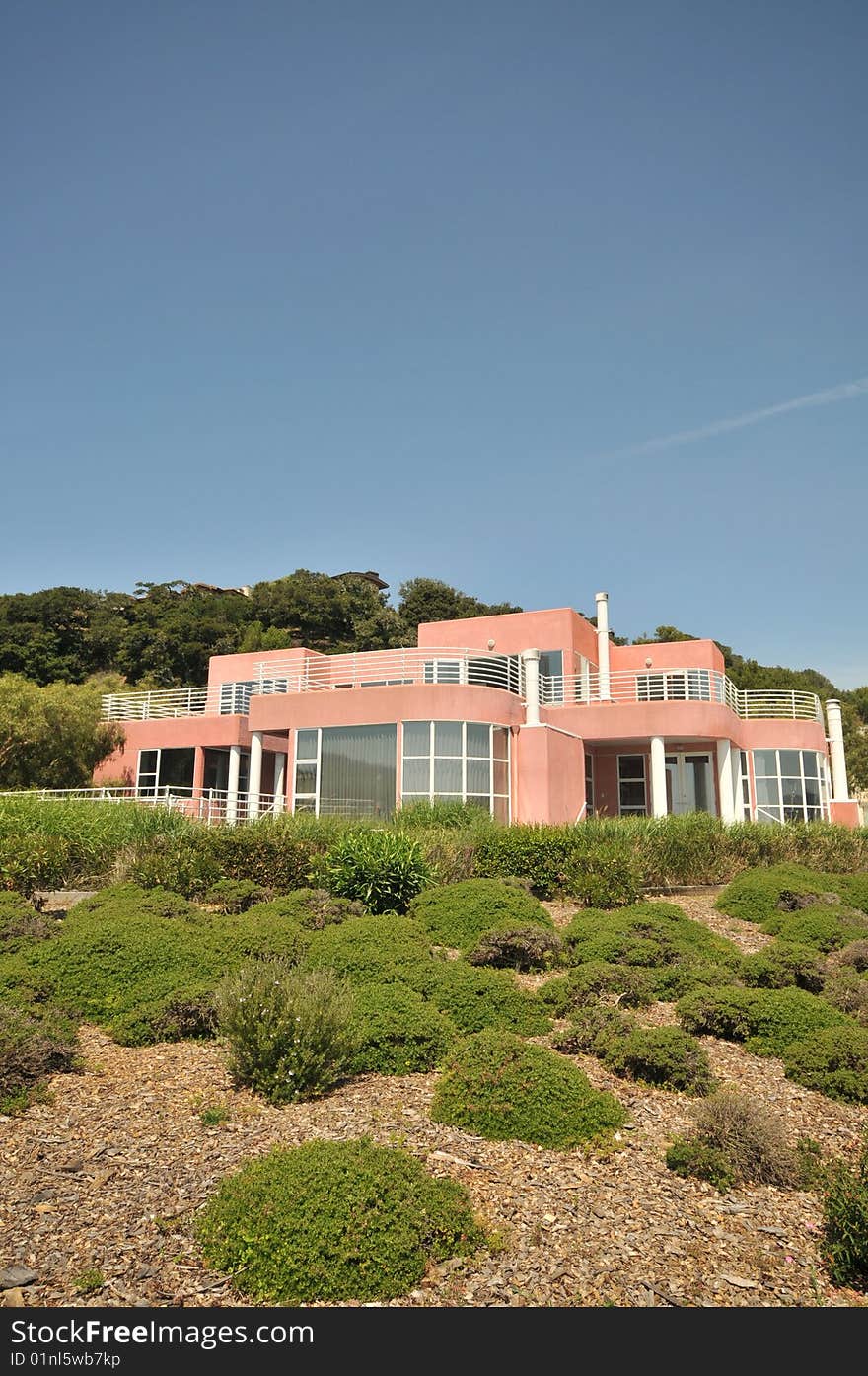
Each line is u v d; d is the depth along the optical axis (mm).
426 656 27734
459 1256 4195
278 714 23062
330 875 12859
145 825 15773
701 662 29016
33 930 9562
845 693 66875
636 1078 6781
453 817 17734
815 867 18250
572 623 27062
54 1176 4906
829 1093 6574
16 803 16891
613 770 27188
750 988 8461
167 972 8359
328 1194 4289
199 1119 5762
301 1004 6520
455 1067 6078
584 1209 4684
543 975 9578
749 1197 4926
